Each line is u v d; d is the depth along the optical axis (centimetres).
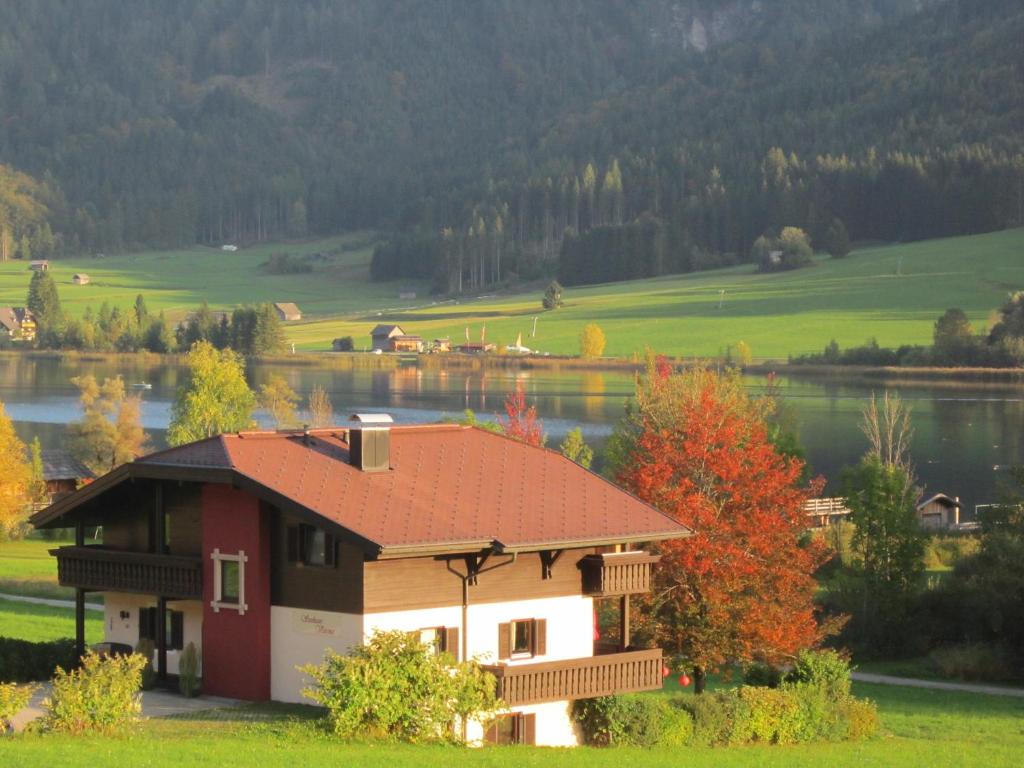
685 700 5659
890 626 9738
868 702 6525
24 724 4628
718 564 6756
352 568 5053
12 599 9900
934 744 6262
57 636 7938
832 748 5859
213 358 18562
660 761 4916
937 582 10400
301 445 5600
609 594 5578
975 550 12044
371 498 5225
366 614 5012
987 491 16188
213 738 4494
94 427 17538
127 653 5744
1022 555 9444
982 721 7288
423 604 5144
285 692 5247
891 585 9838
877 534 9956
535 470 5866
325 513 4991
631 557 5634
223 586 5397
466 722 4956
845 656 8444
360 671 4694
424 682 4766
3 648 5809
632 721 5431
